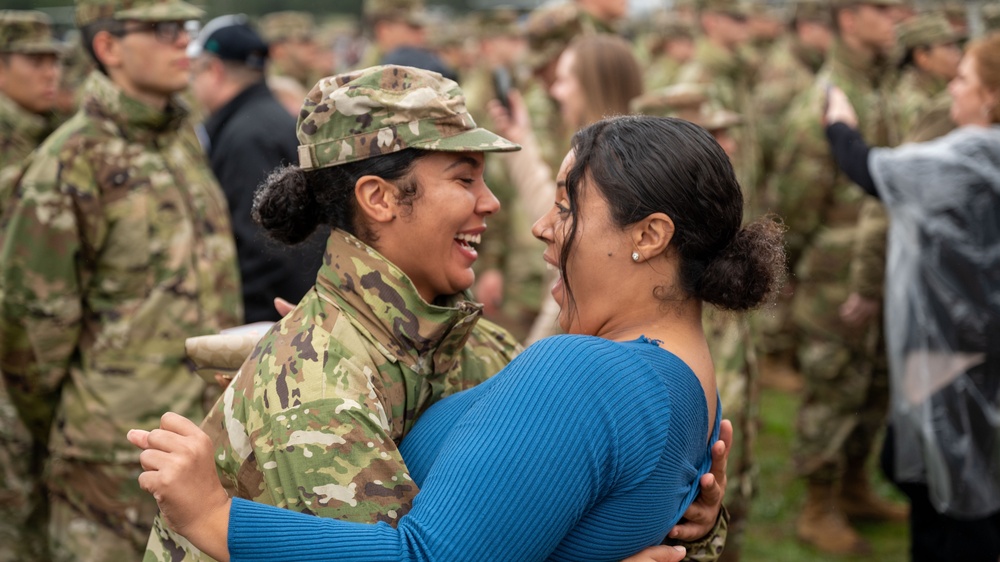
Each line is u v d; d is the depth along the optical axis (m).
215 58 3.93
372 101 1.54
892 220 3.12
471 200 1.59
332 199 1.61
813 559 4.18
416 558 1.28
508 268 5.24
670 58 9.01
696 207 1.45
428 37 9.05
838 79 4.84
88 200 3.00
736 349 2.86
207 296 3.23
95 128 3.05
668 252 1.48
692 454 1.47
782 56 7.86
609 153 1.48
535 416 1.30
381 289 1.56
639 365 1.37
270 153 3.71
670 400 1.38
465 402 1.53
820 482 4.32
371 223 1.60
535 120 4.55
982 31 5.56
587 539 1.36
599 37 3.39
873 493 4.62
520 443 1.29
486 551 1.27
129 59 3.08
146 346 3.07
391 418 1.55
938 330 2.94
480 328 1.91
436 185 1.57
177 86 3.15
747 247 1.49
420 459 1.51
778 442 5.47
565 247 1.50
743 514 2.95
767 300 1.52
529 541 1.28
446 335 1.60
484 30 8.34
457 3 19.52
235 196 3.67
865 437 4.52
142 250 3.08
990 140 2.97
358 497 1.39
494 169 5.17
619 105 3.34
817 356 4.40
